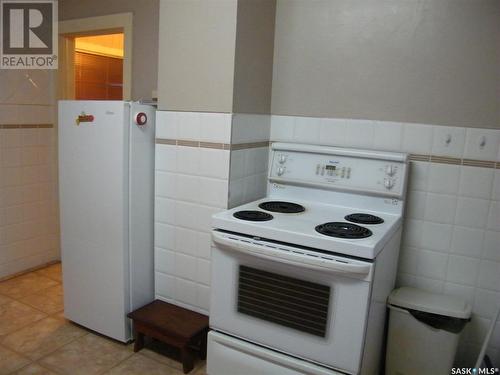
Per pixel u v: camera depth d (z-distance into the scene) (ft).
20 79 10.13
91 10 9.93
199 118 7.14
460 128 6.64
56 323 8.42
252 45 7.16
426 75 6.78
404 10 6.81
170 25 7.23
